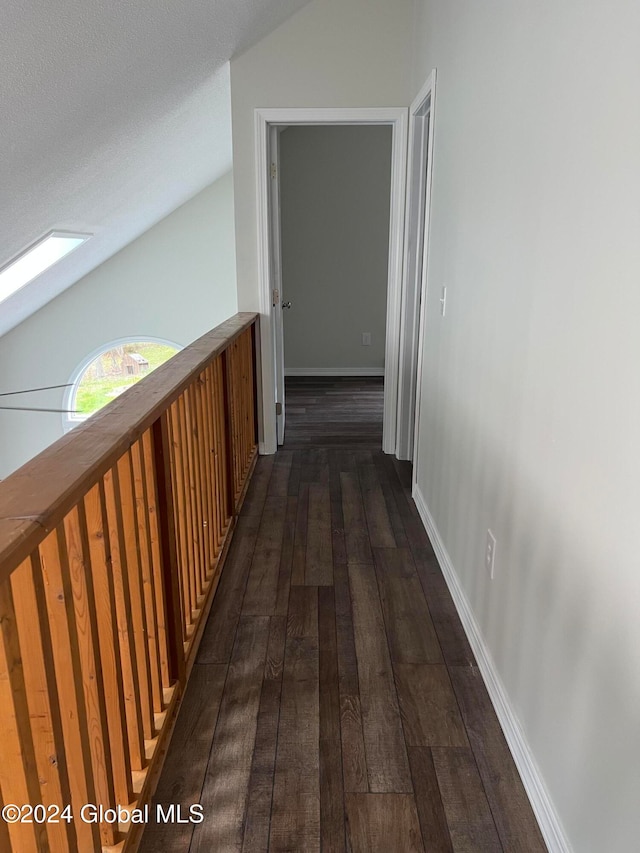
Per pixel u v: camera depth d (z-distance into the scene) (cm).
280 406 411
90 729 119
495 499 180
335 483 350
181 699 179
